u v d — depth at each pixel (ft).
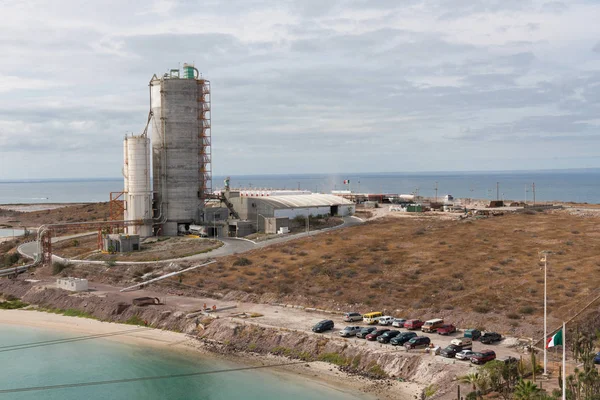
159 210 543.80
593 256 359.46
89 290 369.30
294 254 423.23
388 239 456.86
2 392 223.30
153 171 550.77
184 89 538.47
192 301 334.44
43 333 302.04
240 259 407.85
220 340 274.98
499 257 371.97
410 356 226.17
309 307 312.71
